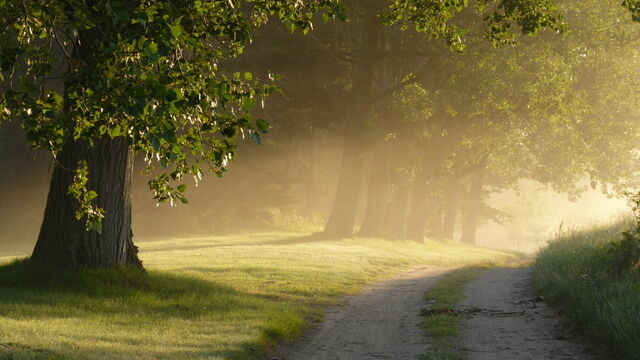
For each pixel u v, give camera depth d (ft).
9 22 21.93
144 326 37.04
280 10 32.89
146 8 22.21
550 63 100.89
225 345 32.86
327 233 124.26
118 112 21.84
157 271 54.75
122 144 49.52
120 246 50.03
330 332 40.73
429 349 34.91
